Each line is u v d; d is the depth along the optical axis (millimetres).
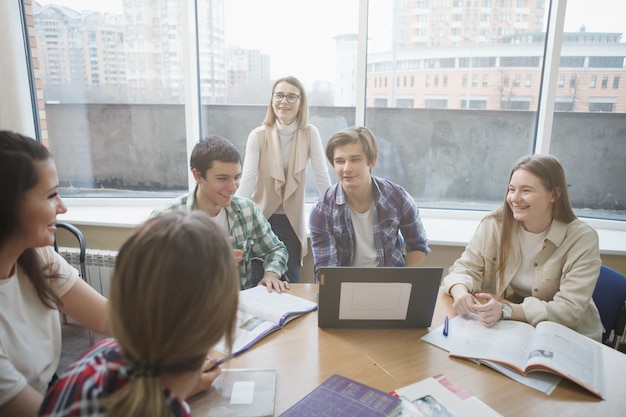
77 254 2562
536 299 1426
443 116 2602
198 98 2791
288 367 1103
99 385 523
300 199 2338
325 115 2676
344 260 1785
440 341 1238
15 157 833
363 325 1307
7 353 934
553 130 2520
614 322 1638
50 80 2773
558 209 1571
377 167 2723
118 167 2910
